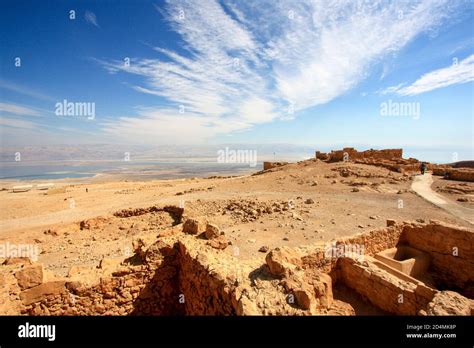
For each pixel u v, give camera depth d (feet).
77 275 31.96
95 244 64.44
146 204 93.97
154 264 35.06
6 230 77.92
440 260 42.55
